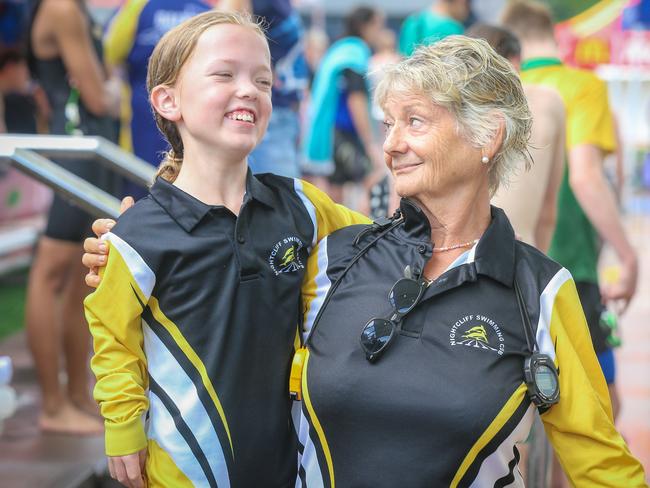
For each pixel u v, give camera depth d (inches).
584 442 140.9
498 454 136.5
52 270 284.7
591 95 261.9
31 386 347.9
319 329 149.0
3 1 509.4
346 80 576.7
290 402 154.6
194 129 153.7
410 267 145.3
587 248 269.4
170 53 155.6
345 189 653.3
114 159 228.2
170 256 148.4
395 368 138.8
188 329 148.6
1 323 466.6
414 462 137.0
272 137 335.0
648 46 639.1
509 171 149.4
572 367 140.3
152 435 148.6
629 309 571.5
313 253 158.7
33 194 610.5
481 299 141.0
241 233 151.6
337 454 142.0
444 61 142.1
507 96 144.2
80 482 246.7
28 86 533.6
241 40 153.8
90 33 293.0
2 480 244.2
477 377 136.4
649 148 903.7
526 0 268.1
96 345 148.8
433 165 143.1
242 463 149.3
